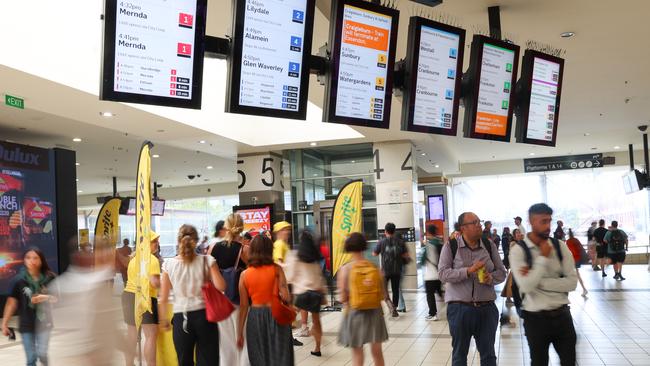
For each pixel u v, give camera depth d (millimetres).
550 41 7988
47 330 5891
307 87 4328
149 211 5441
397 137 15438
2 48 7465
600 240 17250
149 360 5648
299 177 17062
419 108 4988
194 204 32844
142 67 3639
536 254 4055
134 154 18766
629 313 10000
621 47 8422
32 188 13539
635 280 15781
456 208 30297
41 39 8133
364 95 4637
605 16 7023
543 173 27688
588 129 17125
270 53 4133
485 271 4668
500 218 29688
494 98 5578
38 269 6012
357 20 4551
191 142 14898
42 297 5863
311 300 7352
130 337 5902
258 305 5055
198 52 3826
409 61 4930
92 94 9156
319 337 7445
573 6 6633
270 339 4984
